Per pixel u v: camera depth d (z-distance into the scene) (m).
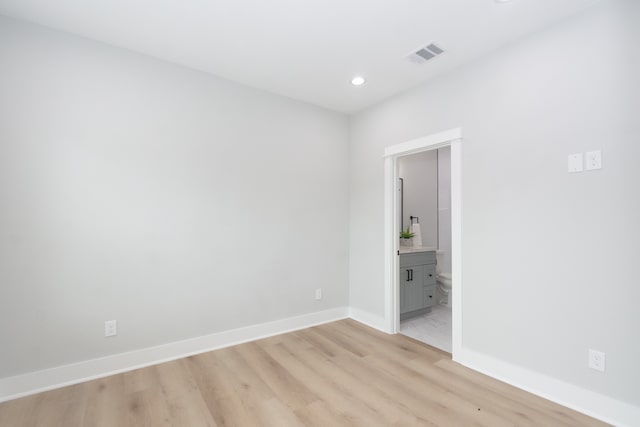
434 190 5.14
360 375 2.38
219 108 2.95
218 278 2.91
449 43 2.35
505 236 2.32
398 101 3.27
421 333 3.35
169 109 2.69
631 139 1.77
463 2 1.92
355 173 3.84
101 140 2.39
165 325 2.63
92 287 2.34
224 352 2.79
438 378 2.34
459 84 2.67
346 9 2.01
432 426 1.79
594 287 1.89
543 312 2.11
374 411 1.93
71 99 2.29
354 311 3.81
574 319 1.97
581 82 1.96
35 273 2.15
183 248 2.73
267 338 3.14
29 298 2.13
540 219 2.13
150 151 2.59
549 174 2.09
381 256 3.45
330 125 3.75
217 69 2.82
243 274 3.06
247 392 2.13
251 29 2.24
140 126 2.55
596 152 1.89
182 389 2.17
